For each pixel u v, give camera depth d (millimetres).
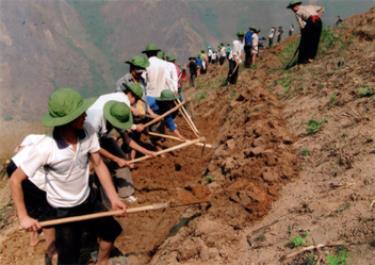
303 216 4883
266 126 7527
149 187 7414
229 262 4738
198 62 26922
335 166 5637
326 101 7703
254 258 4613
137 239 6000
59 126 4004
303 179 5727
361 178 5121
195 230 5277
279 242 4680
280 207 5316
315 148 6305
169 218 6160
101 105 5867
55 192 4293
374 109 6535
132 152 7961
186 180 7520
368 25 10773
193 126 8836
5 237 7766
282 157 6199
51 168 4145
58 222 4258
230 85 14125
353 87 7605
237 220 5285
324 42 11773
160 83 8688
